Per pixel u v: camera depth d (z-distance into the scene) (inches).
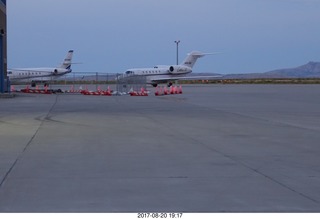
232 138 698.2
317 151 581.3
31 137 697.0
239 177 432.5
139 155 548.1
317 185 402.3
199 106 1385.3
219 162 505.7
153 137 704.4
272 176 437.1
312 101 1689.2
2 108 1273.4
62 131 772.0
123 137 703.1
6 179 421.7
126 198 359.9
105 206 338.3
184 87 3572.8
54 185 400.5
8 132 755.4
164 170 463.2
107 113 1121.4
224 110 1243.2
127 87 2182.6
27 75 3041.3
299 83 5354.3
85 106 1362.0
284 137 711.7
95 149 590.6
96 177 431.5
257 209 330.6
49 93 2265.0
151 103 1512.1
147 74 3257.9
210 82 5974.4
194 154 555.8
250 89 3056.1
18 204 343.3
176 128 822.5
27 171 456.1
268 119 1000.2
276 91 2684.5
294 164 496.1
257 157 537.0
